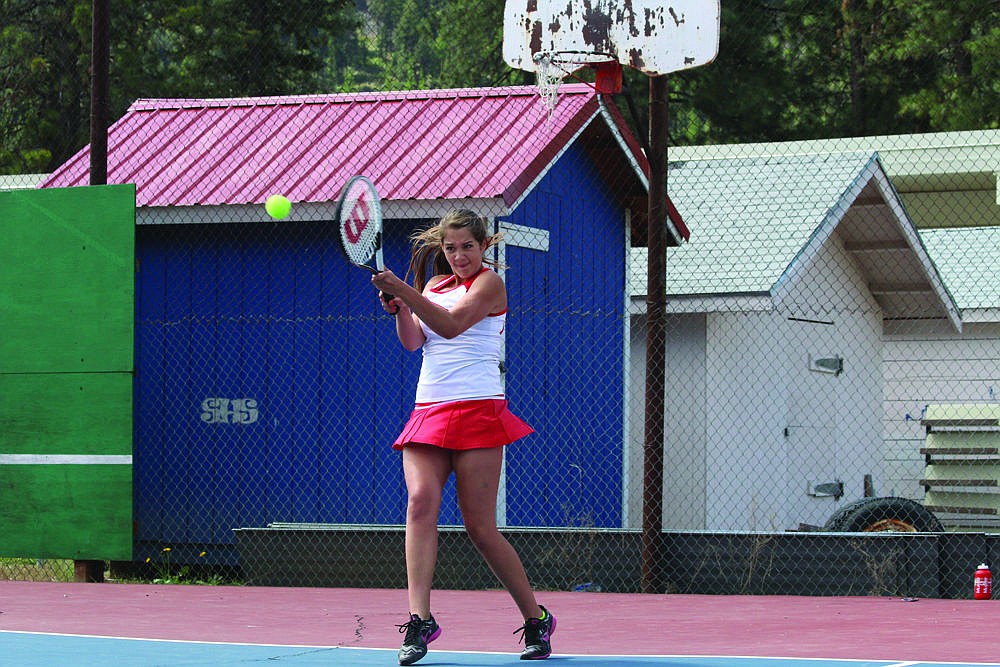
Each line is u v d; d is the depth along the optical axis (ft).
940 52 128.98
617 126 53.67
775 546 40.83
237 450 50.70
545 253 52.19
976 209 92.89
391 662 24.27
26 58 123.75
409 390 48.88
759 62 129.80
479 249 24.25
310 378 50.14
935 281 68.59
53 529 46.42
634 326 62.44
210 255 51.65
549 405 52.16
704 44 43.14
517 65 47.29
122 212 46.29
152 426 51.70
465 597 39.42
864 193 65.57
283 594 40.96
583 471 54.13
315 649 26.58
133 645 27.37
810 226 61.98
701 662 24.08
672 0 43.83
